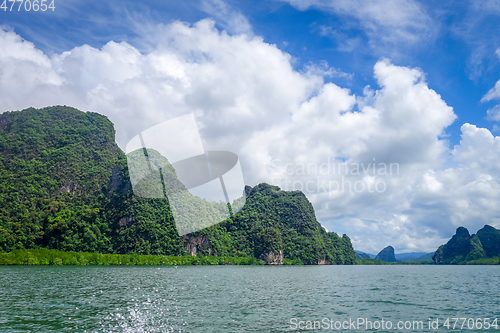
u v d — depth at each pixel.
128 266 113.50
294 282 62.84
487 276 96.12
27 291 42.03
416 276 93.50
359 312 30.97
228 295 40.44
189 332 22.75
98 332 22.55
